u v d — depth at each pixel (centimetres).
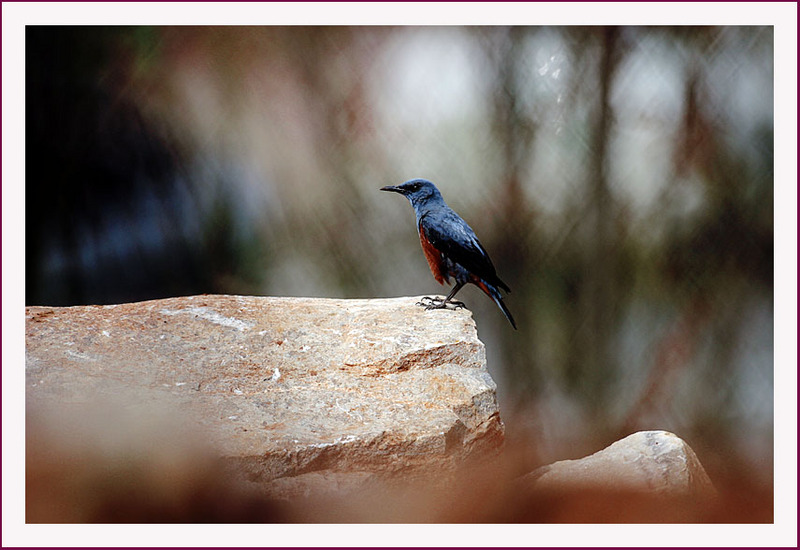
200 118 1493
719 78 1528
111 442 572
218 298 855
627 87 1568
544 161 1600
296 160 1566
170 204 1477
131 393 633
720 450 1451
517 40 1562
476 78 1579
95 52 1362
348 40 1548
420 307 856
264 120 1538
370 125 1580
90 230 1403
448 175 1597
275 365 706
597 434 1541
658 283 1597
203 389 658
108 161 1408
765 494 1227
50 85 1337
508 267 1602
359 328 777
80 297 1394
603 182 1588
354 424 621
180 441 577
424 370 716
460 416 671
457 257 893
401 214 1599
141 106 1417
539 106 1580
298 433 600
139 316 781
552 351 1588
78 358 678
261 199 1565
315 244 1575
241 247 1538
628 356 1590
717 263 1585
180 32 1432
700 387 1565
